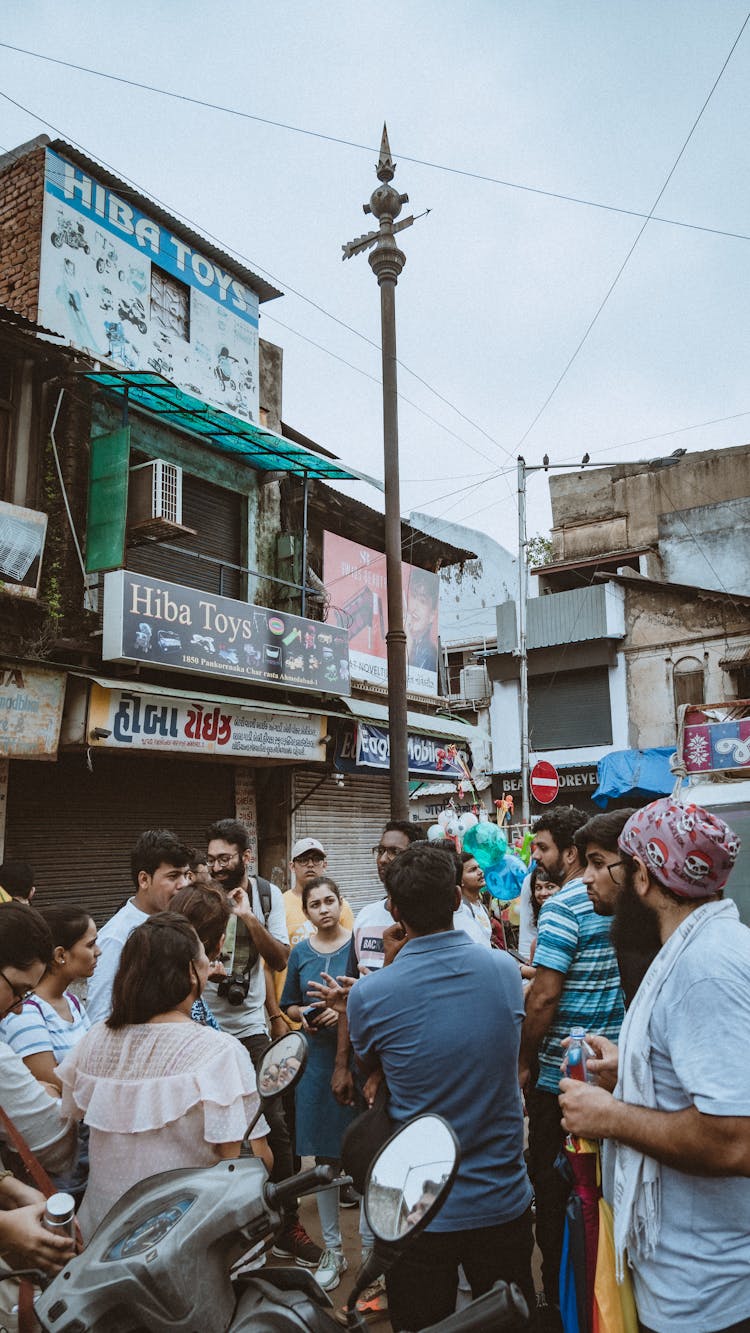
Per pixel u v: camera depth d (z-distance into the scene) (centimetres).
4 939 241
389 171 891
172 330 1116
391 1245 146
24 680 792
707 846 187
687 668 2312
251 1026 433
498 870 621
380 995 248
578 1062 230
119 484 873
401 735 841
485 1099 237
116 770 947
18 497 854
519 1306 145
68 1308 168
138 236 1070
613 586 2414
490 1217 231
